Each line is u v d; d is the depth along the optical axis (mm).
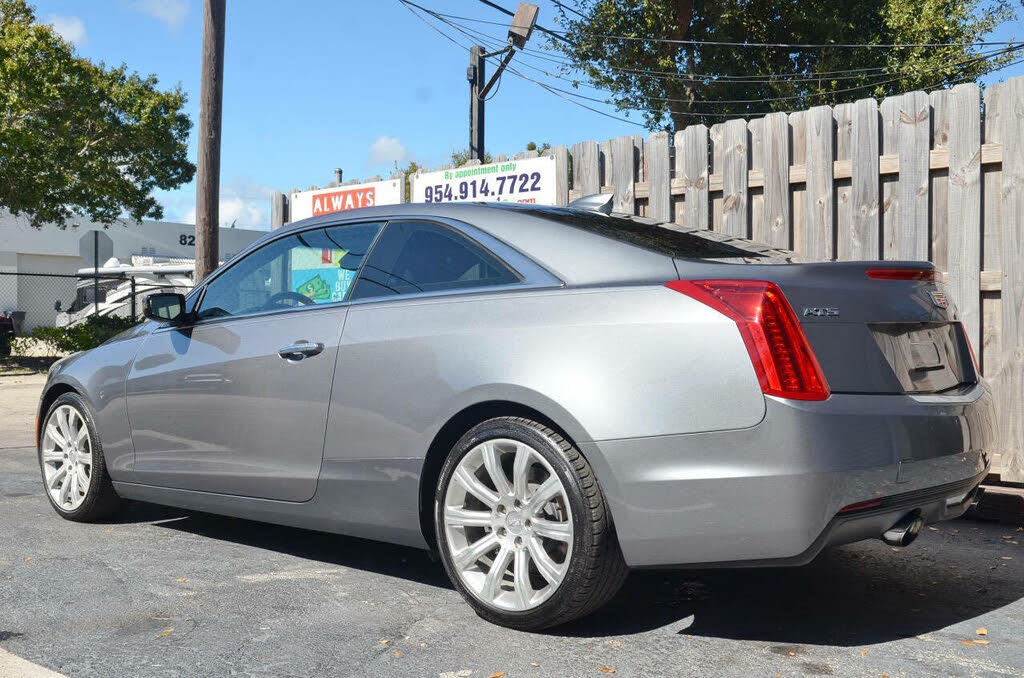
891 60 24906
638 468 3150
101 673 2994
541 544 3375
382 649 3246
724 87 26734
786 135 6422
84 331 19969
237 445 4379
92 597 3832
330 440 3982
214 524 5297
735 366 3051
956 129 5684
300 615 3619
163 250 39375
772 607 3775
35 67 19766
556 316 3418
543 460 3326
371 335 3898
